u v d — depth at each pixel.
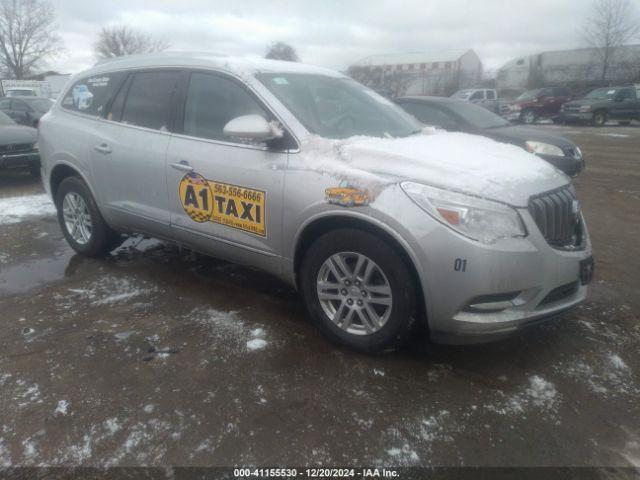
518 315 2.78
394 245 2.88
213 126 3.67
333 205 2.99
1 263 4.73
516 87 45.22
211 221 3.67
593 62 40.62
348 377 2.92
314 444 2.41
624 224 6.21
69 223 4.95
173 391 2.78
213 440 2.43
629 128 20.73
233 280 4.32
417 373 2.97
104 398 2.72
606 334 3.45
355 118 3.78
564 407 2.69
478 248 2.66
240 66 3.68
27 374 2.92
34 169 9.10
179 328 3.47
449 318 2.78
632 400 2.75
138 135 4.08
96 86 4.59
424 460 2.33
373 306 3.07
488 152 3.33
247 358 3.11
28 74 57.25
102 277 4.38
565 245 3.03
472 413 2.63
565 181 3.25
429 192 2.78
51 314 3.67
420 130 4.07
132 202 4.21
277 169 3.25
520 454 2.37
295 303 3.88
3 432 2.47
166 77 4.04
